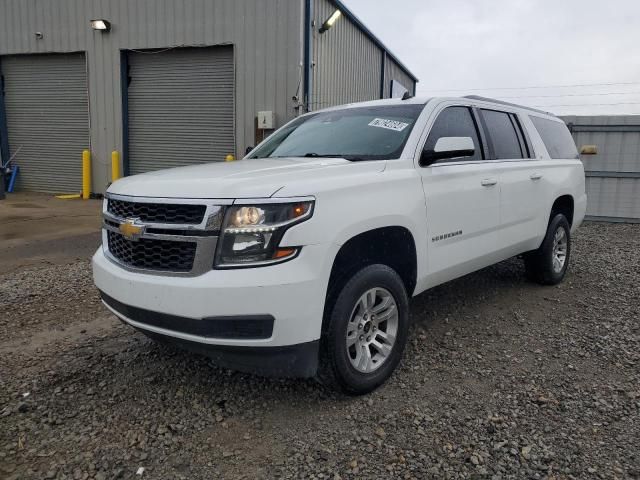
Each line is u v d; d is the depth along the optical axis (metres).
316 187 2.96
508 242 4.84
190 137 14.82
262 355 2.83
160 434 2.91
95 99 15.37
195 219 2.85
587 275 6.39
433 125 4.09
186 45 14.15
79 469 2.61
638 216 11.48
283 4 13.19
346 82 16.95
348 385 3.17
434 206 3.80
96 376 3.61
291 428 2.97
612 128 11.40
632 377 3.58
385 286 3.35
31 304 5.19
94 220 10.95
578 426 2.97
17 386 3.46
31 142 16.50
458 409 3.16
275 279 2.74
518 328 4.55
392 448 2.77
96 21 14.55
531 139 5.43
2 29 15.94
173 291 2.82
